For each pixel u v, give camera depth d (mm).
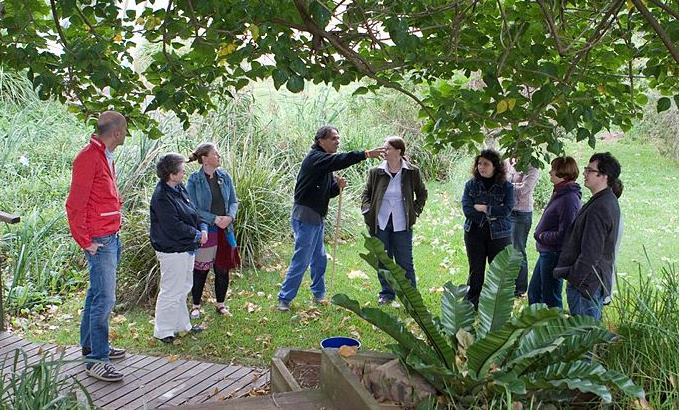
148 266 7016
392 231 6703
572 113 3896
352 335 6250
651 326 3385
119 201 5059
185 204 5848
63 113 10625
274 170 8773
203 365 5512
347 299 3316
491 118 4074
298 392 3553
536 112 3922
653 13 3867
